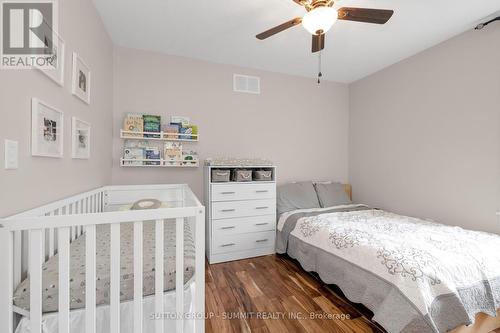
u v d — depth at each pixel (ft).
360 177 11.78
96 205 6.61
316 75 11.41
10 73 3.15
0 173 2.95
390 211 10.17
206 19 7.04
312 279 7.26
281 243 8.97
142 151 8.60
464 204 7.56
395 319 4.49
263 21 7.14
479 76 7.16
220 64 10.03
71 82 4.91
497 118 6.77
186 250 4.54
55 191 4.34
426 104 8.70
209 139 9.86
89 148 6.04
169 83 9.25
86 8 5.73
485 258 5.06
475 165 7.27
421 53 8.89
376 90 10.89
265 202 9.14
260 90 10.71
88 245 3.02
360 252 5.73
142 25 7.34
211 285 6.84
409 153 9.34
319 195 10.77
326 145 12.11
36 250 2.88
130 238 5.25
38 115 3.71
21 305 3.01
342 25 7.25
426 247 5.41
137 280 3.23
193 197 5.69
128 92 8.73
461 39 7.62
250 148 10.56
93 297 3.07
